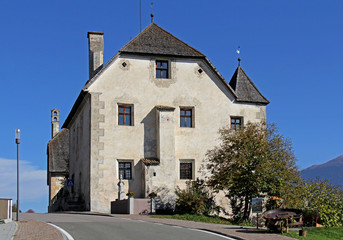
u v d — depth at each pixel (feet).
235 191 96.94
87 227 63.93
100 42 123.13
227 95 118.32
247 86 122.62
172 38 117.19
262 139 97.19
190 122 115.14
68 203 112.37
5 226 64.28
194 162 112.68
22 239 51.16
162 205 104.47
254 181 92.17
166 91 113.19
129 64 111.24
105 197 104.63
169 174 107.04
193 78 115.96
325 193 90.68
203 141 114.32
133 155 108.27
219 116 116.67
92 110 106.83
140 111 110.42
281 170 93.56
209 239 54.29
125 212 96.17
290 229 72.69
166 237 55.01
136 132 109.40
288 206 92.22
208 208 106.83
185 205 99.04
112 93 108.88
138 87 111.14
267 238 56.49
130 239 52.75
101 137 106.52
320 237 68.74
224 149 102.47
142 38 114.21
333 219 87.10
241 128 103.55
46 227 63.00
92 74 120.98
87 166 108.47
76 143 131.44
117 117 108.99
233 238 56.29
